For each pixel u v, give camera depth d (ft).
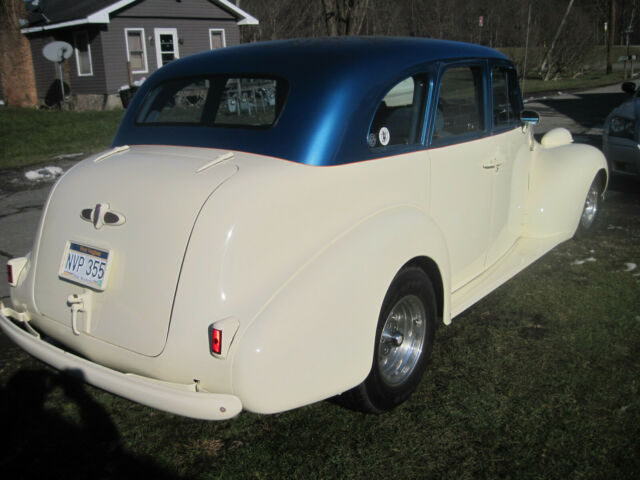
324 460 8.80
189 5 77.15
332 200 8.60
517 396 10.22
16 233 20.52
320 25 92.73
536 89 82.53
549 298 14.19
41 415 10.08
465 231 11.94
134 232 8.14
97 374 7.99
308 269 8.03
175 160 8.87
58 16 75.05
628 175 23.73
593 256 16.97
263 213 7.79
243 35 100.01
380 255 8.66
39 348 8.71
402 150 9.89
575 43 103.45
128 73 71.82
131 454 9.05
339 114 8.82
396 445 9.09
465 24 110.42
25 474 8.63
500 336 12.37
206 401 7.30
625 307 13.56
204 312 7.50
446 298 10.65
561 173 15.55
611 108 54.03
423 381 10.79
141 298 7.93
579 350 11.70
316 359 7.86
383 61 9.73
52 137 41.22
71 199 9.12
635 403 9.93
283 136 8.77
